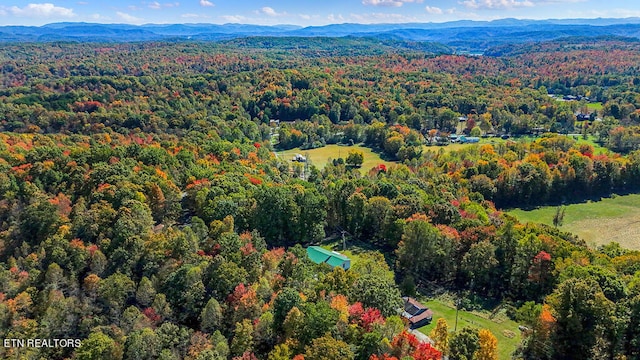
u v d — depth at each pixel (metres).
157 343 65.12
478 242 93.88
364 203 114.19
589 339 64.88
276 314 68.69
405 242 96.69
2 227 96.94
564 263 83.62
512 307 84.38
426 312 80.00
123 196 97.81
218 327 70.81
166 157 131.12
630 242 128.75
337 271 77.25
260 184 123.00
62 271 78.62
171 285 75.69
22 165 116.56
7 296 74.38
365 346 60.47
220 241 86.44
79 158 121.38
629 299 67.44
